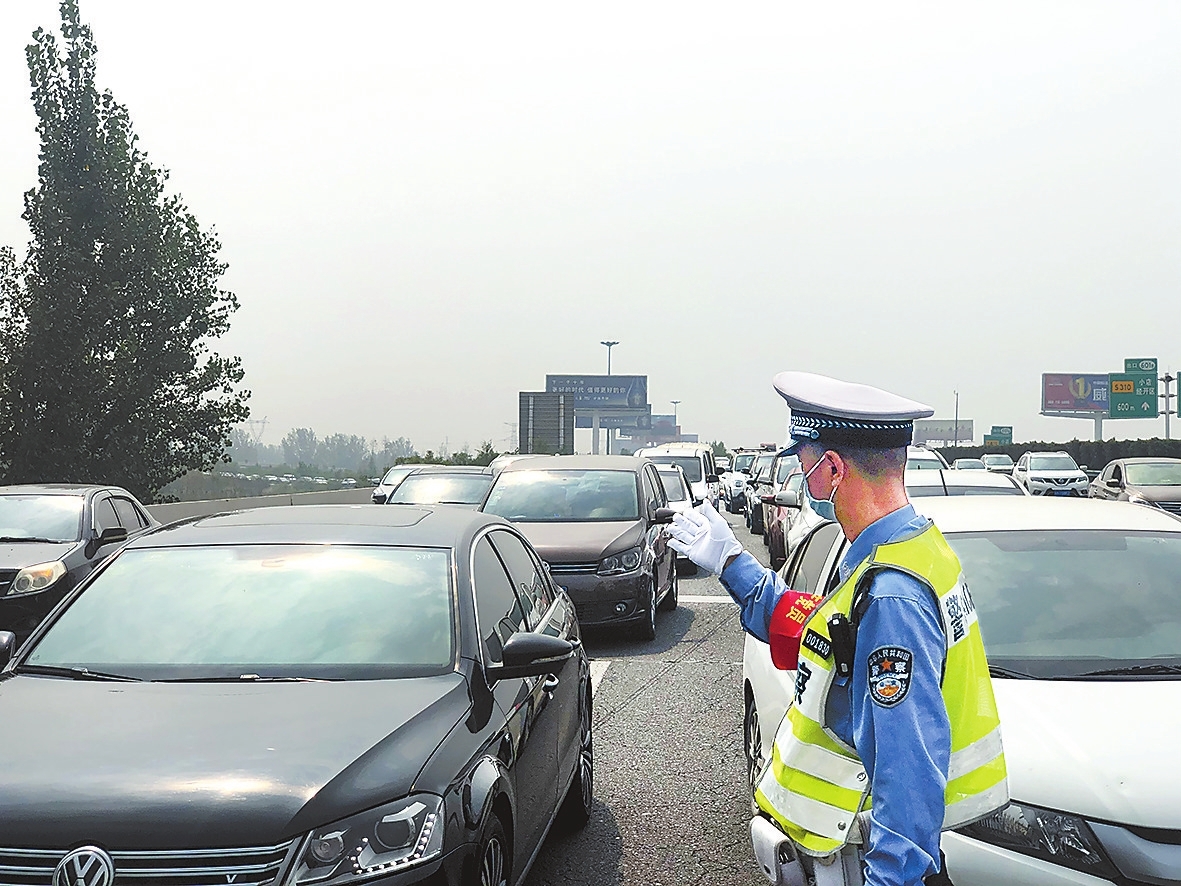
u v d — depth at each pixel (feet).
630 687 30.58
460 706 13.08
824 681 7.43
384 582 15.16
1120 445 201.36
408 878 10.58
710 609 46.16
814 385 8.05
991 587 16.44
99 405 93.66
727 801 20.22
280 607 14.73
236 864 10.24
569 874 16.72
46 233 92.32
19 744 11.63
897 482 7.70
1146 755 12.22
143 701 12.71
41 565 35.04
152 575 15.58
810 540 19.24
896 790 6.64
